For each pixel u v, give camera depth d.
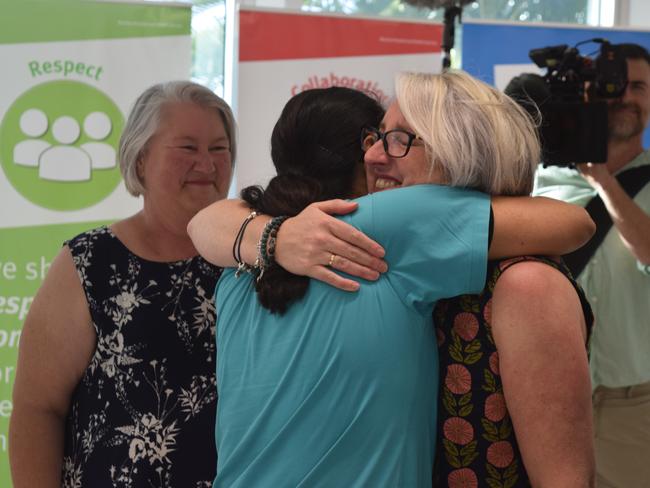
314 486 1.16
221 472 1.24
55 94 2.89
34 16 2.87
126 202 2.94
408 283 1.20
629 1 4.12
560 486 1.12
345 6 3.87
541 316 1.15
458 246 1.18
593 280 3.03
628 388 2.99
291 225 1.26
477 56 3.28
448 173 1.26
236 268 1.37
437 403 1.24
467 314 1.22
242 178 3.10
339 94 1.45
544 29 3.30
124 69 2.93
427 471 1.21
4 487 2.82
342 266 1.20
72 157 2.90
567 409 1.14
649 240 2.88
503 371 1.17
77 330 1.80
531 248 1.21
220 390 1.30
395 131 1.29
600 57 2.78
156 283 1.80
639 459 2.97
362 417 1.16
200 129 1.90
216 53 3.71
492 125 1.24
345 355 1.17
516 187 1.28
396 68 3.18
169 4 2.95
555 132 2.78
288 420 1.18
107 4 2.91
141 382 1.75
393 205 1.22
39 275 2.88
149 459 1.70
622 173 3.14
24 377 1.83
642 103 3.10
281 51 3.11
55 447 1.82
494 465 1.21
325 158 1.40
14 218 2.87
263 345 1.25
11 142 2.87
